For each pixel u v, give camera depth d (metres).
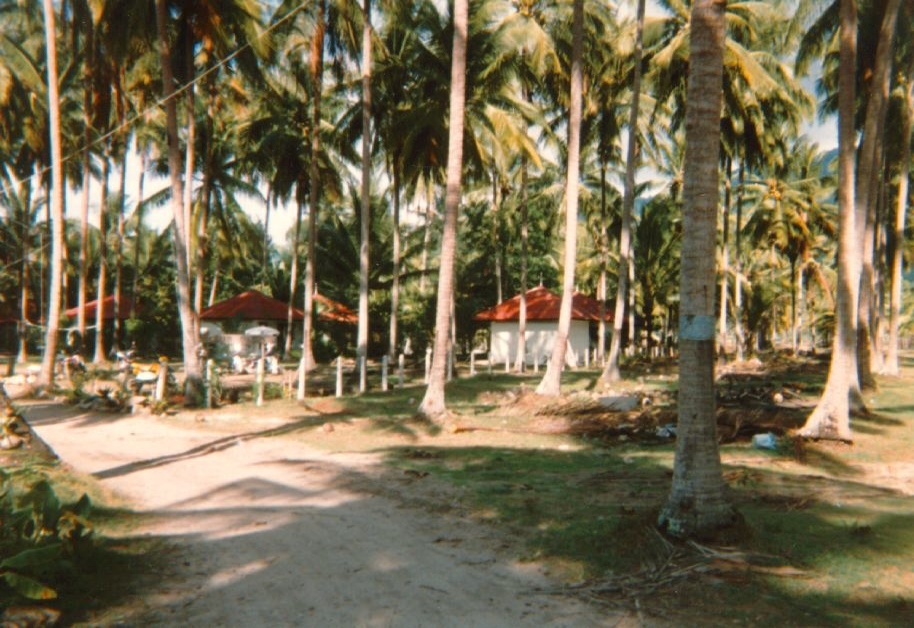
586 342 35.06
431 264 45.84
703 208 6.48
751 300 42.59
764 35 28.44
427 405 14.73
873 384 19.64
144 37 17.47
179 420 15.54
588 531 6.75
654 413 14.14
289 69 28.64
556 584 5.52
